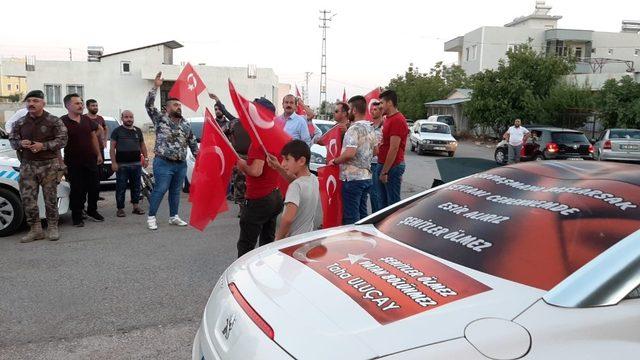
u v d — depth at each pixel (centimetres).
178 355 353
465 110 3397
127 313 419
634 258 193
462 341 166
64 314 414
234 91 418
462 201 281
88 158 712
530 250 220
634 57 4791
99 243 628
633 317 180
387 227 284
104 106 3847
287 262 241
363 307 189
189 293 465
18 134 608
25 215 659
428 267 222
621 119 2552
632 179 252
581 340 170
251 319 201
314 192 395
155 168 702
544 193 260
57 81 3784
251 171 429
